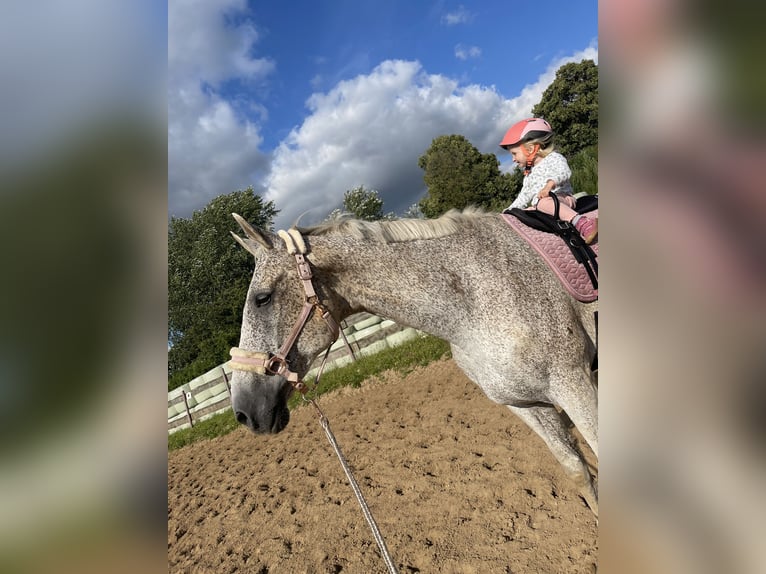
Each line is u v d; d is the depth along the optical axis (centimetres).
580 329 191
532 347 180
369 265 192
